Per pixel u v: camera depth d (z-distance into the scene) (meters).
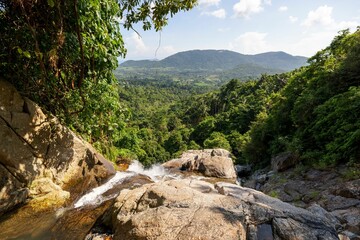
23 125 5.09
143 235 3.18
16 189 4.81
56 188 5.42
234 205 3.69
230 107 60.00
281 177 10.20
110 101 6.49
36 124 5.33
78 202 5.52
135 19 4.57
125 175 7.52
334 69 13.73
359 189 6.30
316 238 3.13
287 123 17.31
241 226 3.22
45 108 5.99
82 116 6.41
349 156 8.41
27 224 4.45
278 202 4.05
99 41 5.68
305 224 3.37
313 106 12.98
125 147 14.81
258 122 21.94
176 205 3.65
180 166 11.70
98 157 7.07
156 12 4.41
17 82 5.38
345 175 7.51
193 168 10.61
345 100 9.74
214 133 40.84
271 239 3.10
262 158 19.17
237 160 24.50
